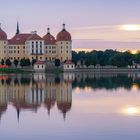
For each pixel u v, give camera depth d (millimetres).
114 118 87438
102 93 141625
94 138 70688
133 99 122000
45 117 89312
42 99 122938
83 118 87812
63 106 106312
